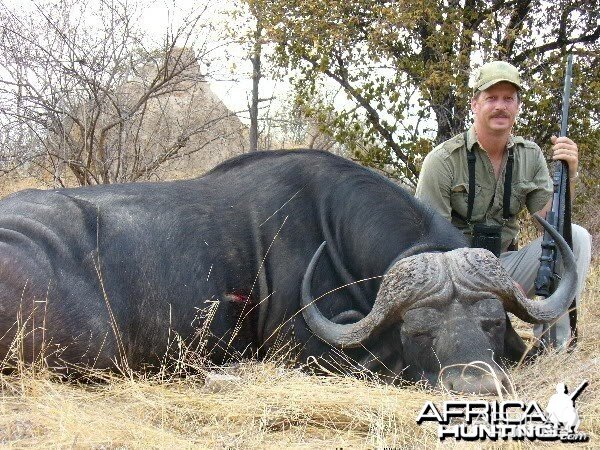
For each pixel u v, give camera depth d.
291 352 4.33
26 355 4.10
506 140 5.03
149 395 3.84
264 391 3.62
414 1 8.20
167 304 4.40
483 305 3.66
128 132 8.13
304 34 8.51
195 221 4.57
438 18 8.53
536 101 8.58
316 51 8.61
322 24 8.49
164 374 4.26
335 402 3.48
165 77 7.88
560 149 4.78
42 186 8.51
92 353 4.22
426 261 3.76
